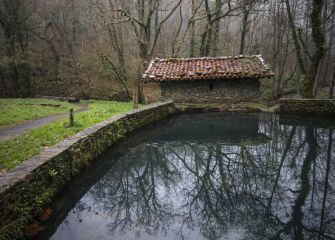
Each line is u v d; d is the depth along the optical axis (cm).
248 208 713
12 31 3025
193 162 1062
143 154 1148
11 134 1102
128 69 2955
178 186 875
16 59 2945
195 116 1727
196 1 2734
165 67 1969
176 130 1448
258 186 831
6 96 3130
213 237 584
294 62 3316
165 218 673
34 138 985
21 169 582
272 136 1326
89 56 3353
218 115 1736
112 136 1087
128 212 704
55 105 2111
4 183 511
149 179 941
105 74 3134
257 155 1093
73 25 3441
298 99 1688
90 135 909
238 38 3603
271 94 2698
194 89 1847
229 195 786
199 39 2923
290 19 2091
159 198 799
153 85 3081
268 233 596
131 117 1318
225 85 1814
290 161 1019
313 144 1195
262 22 3331
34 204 566
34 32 3177
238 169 973
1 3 3017
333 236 571
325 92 2983
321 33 1717
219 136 1341
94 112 1564
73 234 575
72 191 741
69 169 749
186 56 3189
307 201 724
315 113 1658
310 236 573
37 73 3378
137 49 3142
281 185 828
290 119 1625
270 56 3222
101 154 969
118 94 2861
